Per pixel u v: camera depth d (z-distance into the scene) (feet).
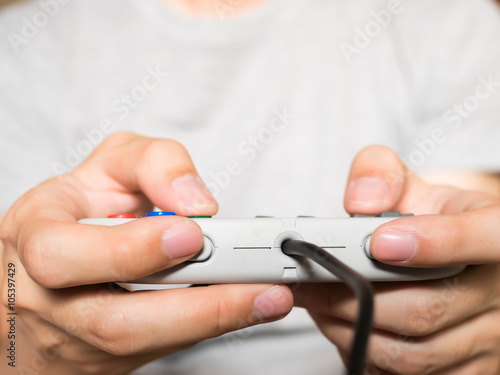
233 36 1.72
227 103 1.75
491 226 0.79
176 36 1.73
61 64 1.82
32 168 1.74
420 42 1.80
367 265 0.80
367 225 0.80
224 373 1.28
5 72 1.80
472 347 0.91
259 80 1.76
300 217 0.82
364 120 1.78
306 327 1.38
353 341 0.60
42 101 1.80
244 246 0.79
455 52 1.78
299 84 1.77
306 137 1.76
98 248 0.76
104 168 1.05
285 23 1.75
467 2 1.80
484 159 1.69
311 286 0.88
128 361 0.91
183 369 1.27
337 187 1.73
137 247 0.75
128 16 1.77
